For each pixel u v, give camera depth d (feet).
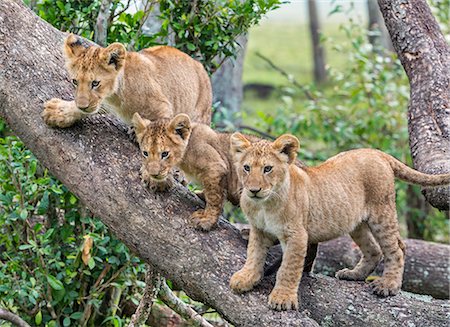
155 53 29.19
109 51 26.21
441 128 30.19
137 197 25.58
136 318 29.25
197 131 26.45
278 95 86.99
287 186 24.09
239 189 26.66
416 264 39.42
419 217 47.70
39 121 26.50
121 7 33.81
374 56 51.72
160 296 29.86
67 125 26.32
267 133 48.83
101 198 25.67
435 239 48.60
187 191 26.91
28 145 26.86
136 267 31.19
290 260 24.21
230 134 26.96
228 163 26.66
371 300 25.14
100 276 30.63
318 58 100.89
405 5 33.17
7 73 27.17
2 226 30.32
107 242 30.30
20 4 29.04
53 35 28.96
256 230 24.73
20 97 26.86
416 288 39.32
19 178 29.09
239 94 51.06
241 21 33.35
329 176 25.61
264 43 121.90
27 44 27.94
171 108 28.25
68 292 30.48
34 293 28.96
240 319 24.18
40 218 32.65
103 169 25.86
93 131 26.58
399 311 24.75
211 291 24.66
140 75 27.55
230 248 25.38
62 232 30.32
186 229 25.40
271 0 32.91
